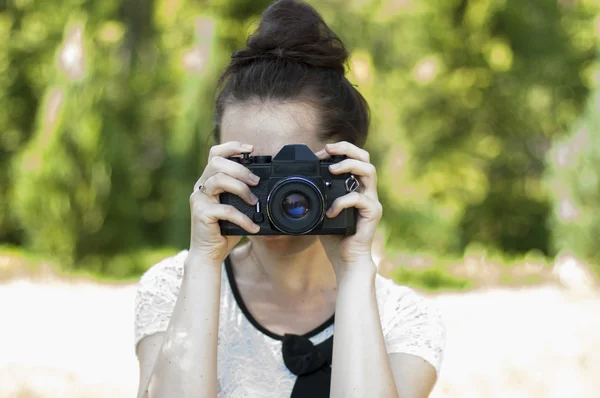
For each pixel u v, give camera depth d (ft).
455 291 32.65
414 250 37.60
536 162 46.03
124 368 18.99
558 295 31.55
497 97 44.01
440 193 43.11
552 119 45.11
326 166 6.51
